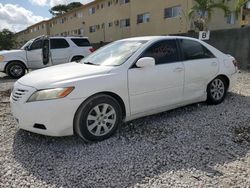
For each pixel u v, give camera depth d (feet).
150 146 12.83
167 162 11.32
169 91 15.99
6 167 11.12
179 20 67.97
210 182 9.87
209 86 18.70
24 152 12.46
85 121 12.87
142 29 82.23
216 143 13.11
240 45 45.80
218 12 67.26
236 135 14.03
